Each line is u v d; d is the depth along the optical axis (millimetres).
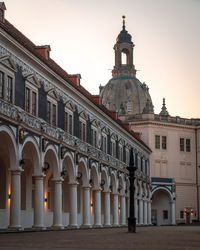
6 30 28047
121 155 59688
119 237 24438
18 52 30609
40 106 34250
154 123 82562
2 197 33969
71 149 39406
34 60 32719
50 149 34750
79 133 43125
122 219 56781
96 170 46719
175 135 84562
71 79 44125
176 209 82250
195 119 87000
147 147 77250
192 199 84312
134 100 114688
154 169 81562
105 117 51469
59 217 35938
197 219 84125
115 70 119438
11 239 20984
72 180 39656
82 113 43969
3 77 28531
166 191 80812
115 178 53938
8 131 27938
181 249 15984
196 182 85312
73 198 39469
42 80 34906
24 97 31453
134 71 119688
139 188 68812
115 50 121062
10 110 28203
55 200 36031
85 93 44594
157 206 82438
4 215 33656
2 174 34188
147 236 26312
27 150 32969
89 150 43969
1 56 28047
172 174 83250
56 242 19031
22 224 36531
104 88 118625
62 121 38719
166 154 83188
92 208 51500
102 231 34875
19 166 29141
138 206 69125
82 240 20797
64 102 39344
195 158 85875
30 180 38344
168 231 37188
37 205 32312
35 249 15281
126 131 61188
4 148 32188
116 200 53844
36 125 32188
